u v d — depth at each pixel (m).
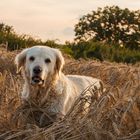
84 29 17.67
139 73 2.94
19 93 2.61
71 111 2.25
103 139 2.06
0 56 3.75
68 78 2.72
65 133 2.03
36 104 2.43
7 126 2.17
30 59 2.48
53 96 2.46
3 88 2.61
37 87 2.45
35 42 5.98
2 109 2.33
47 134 2.01
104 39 17.86
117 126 2.14
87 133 2.04
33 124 2.21
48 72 2.47
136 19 17.92
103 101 2.24
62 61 2.53
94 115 2.17
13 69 3.52
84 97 2.31
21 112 2.26
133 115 2.23
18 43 5.90
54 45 5.93
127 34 17.88
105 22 17.84
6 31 6.29
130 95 2.42
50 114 2.41
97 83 2.85
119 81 3.09
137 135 2.10
